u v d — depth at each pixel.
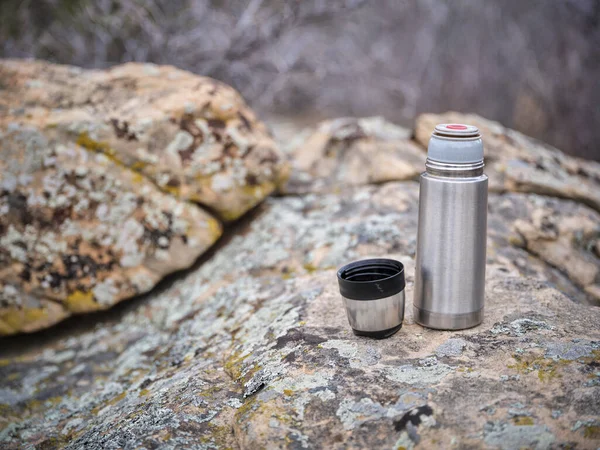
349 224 0.94
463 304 0.61
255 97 2.10
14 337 0.90
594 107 2.43
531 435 0.47
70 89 0.97
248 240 0.98
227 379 0.63
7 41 1.94
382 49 2.57
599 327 0.61
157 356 0.79
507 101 2.52
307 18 2.11
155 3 2.00
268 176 0.99
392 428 0.50
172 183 0.93
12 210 0.87
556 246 0.95
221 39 2.02
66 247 0.89
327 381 0.56
